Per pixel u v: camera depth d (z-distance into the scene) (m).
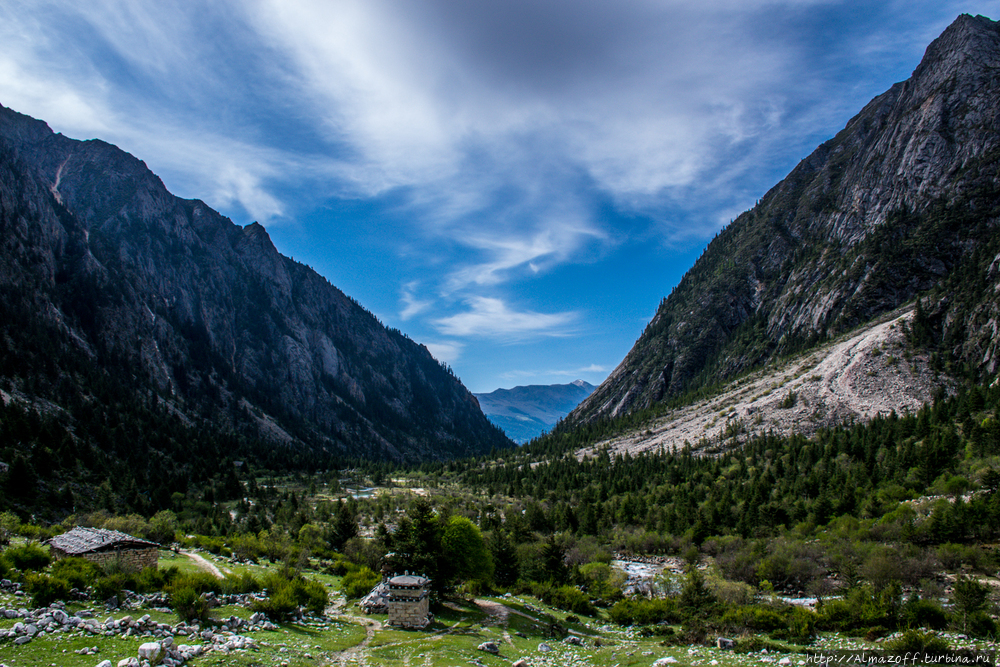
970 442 113.31
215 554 75.81
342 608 52.16
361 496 184.50
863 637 50.66
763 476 130.12
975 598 50.69
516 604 62.81
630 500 136.75
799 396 182.50
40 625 28.14
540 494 172.62
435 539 59.50
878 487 110.50
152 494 128.25
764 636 51.41
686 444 183.88
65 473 117.38
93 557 44.25
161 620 34.06
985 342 158.75
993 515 75.38
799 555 82.19
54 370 186.25
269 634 35.59
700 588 65.12
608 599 73.31
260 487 175.12
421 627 46.06
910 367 165.75
